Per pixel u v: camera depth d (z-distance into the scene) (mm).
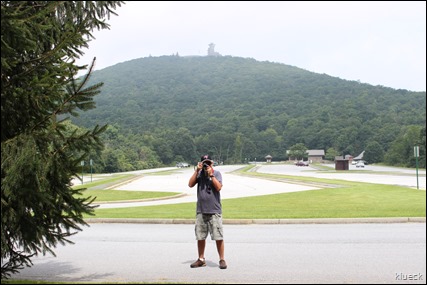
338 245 9844
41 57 5934
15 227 5871
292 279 6750
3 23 5406
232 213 15609
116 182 43031
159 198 23969
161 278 6824
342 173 66750
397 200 19766
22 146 5641
